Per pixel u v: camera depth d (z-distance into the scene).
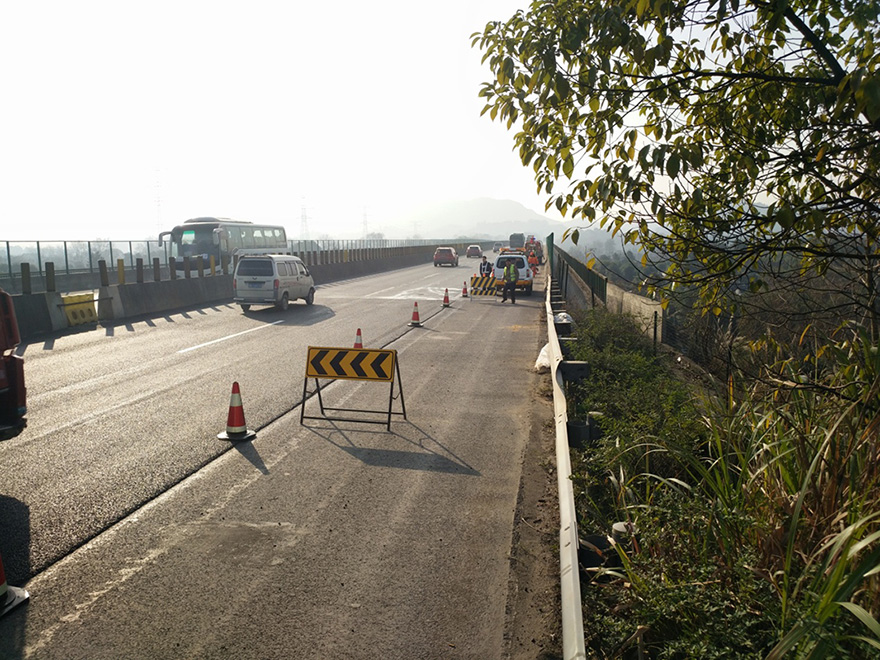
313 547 5.68
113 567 5.29
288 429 9.30
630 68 4.19
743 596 3.80
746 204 4.24
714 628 3.66
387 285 38.59
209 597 4.86
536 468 7.76
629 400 8.74
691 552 4.46
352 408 10.52
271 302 23.56
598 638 4.11
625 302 20.86
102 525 6.05
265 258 23.62
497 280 31.08
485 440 8.88
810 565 3.69
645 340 14.93
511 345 17.00
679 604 3.80
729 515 4.30
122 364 13.78
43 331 18.17
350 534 5.95
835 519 3.71
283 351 15.49
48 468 7.54
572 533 4.52
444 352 15.83
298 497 6.80
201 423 9.45
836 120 3.84
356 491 6.98
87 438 8.67
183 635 4.39
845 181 4.11
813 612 3.21
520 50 4.19
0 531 5.89
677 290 4.72
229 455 8.12
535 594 4.97
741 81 4.24
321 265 41.25
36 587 4.96
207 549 5.62
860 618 2.81
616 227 4.43
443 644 4.34
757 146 4.01
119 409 10.17
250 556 5.50
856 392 4.43
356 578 5.16
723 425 5.96
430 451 8.38
